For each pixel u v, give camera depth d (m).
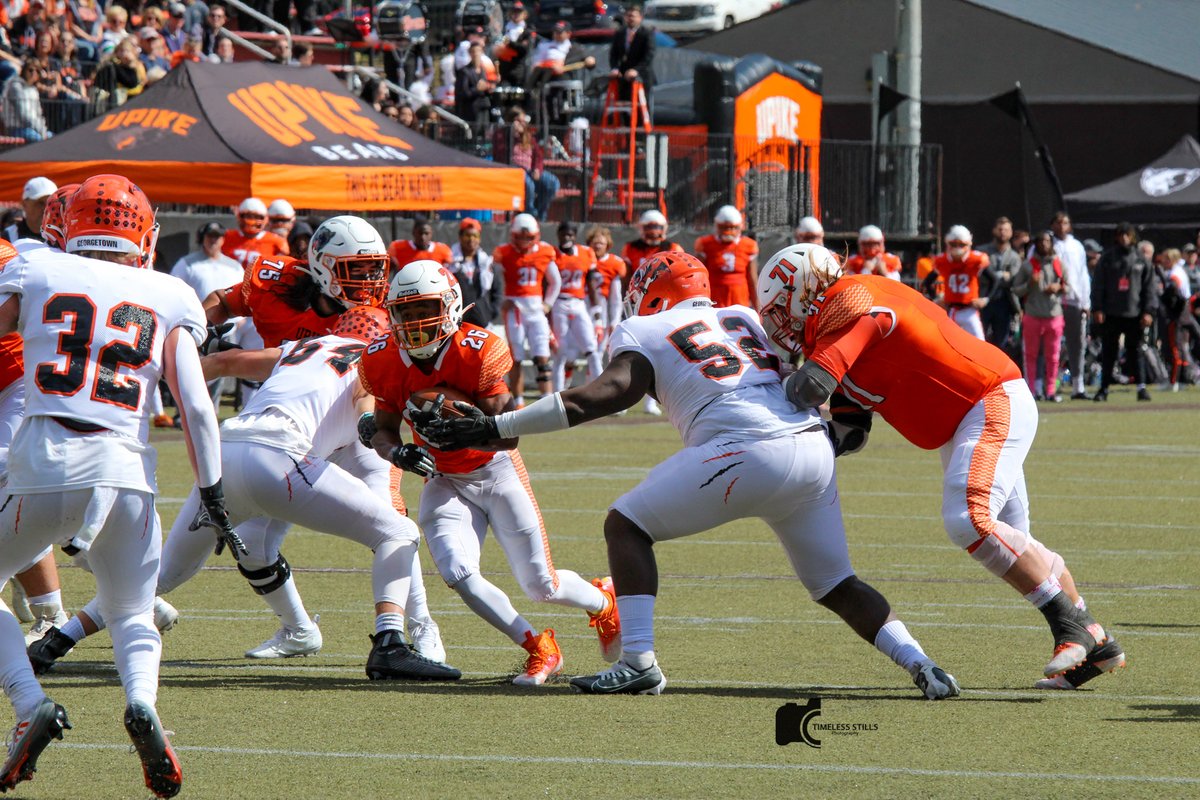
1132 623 27.70
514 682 23.14
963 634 26.91
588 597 23.94
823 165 92.94
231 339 26.89
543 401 21.78
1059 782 17.45
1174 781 17.48
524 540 23.50
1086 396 83.81
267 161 56.28
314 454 23.45
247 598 30.36
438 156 61.66
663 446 59.56
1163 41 126.31
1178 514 42.75
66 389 16.94
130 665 16.81
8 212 61.09
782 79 93.44
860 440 23.59
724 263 68.19
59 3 79.56
